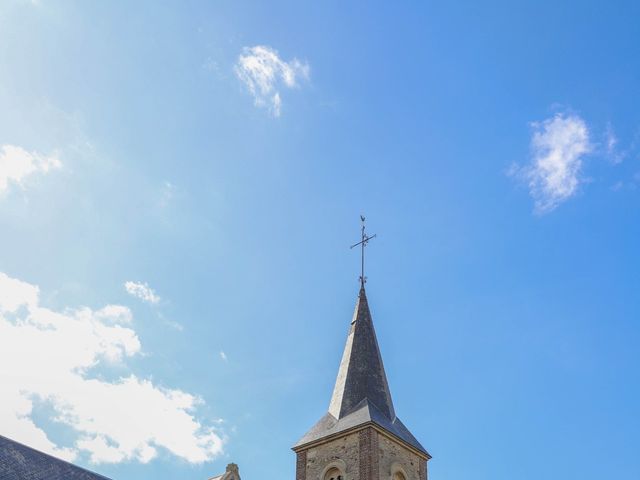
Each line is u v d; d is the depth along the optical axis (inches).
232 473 1427.2
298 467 1549.0
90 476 1371.8
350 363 1683.1
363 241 1907.0
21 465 1250.6
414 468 1553.9
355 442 1489.9
